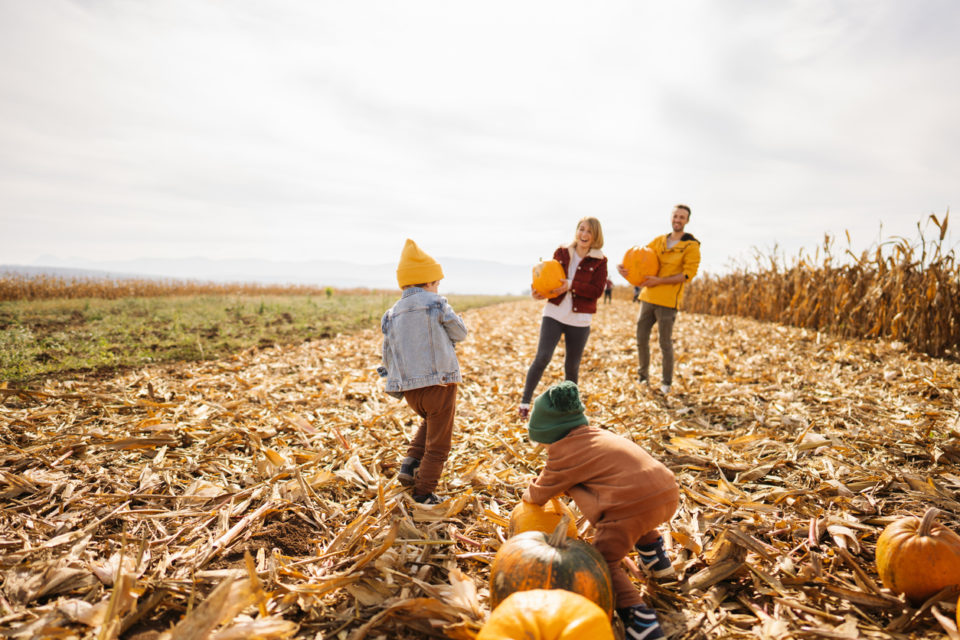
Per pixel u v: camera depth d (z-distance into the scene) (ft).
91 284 76.59
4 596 6.69
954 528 8.73
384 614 6.51
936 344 22.24
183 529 8.71
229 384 18.57
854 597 7.14
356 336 33.53
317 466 11.81
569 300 15.15
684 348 27.43
